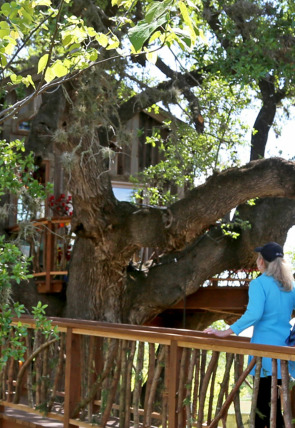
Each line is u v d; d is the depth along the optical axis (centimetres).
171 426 492
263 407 451
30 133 888
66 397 596
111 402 555
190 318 1258
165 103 930
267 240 1041
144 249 1155
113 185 1501
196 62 1132
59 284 1090
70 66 497
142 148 1537
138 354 534
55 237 1089
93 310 1030
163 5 288
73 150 848
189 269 1066
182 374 493
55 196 1358
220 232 1080
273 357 418
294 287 477
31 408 643
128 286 1059
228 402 454
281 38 1006
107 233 964
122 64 890
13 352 531
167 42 397
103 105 889
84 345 604
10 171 603
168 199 1188
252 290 466
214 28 1088
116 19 497
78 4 844
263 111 1290
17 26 432
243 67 992
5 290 701
